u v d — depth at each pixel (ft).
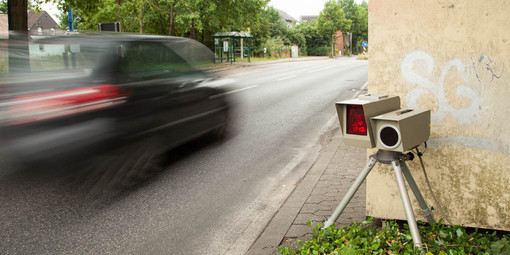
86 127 18.35
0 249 11.64
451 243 9.78
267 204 14.76
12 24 45.11
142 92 19.71
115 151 19.22
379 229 11.16
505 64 10.13
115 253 11.42
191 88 21.65
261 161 20.10
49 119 17.84
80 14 83.15
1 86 17.71
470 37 10.34
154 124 20.02
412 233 8.52
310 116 32.30
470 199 10.85
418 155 10.10
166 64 21.66
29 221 13.43
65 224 13.23
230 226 13.02
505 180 10.46
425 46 10.75
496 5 10.06
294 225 12.12
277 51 195.93
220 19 101.35
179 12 90.38
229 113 23.67
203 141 23.62
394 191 11.51
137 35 22.68
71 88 18.25
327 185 15.58
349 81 62.59
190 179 17.48
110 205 14.75
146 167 18.99
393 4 10.89
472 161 10.68
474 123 10.54
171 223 13.30
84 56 19.66
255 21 111.34
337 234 10.16
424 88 10.89
